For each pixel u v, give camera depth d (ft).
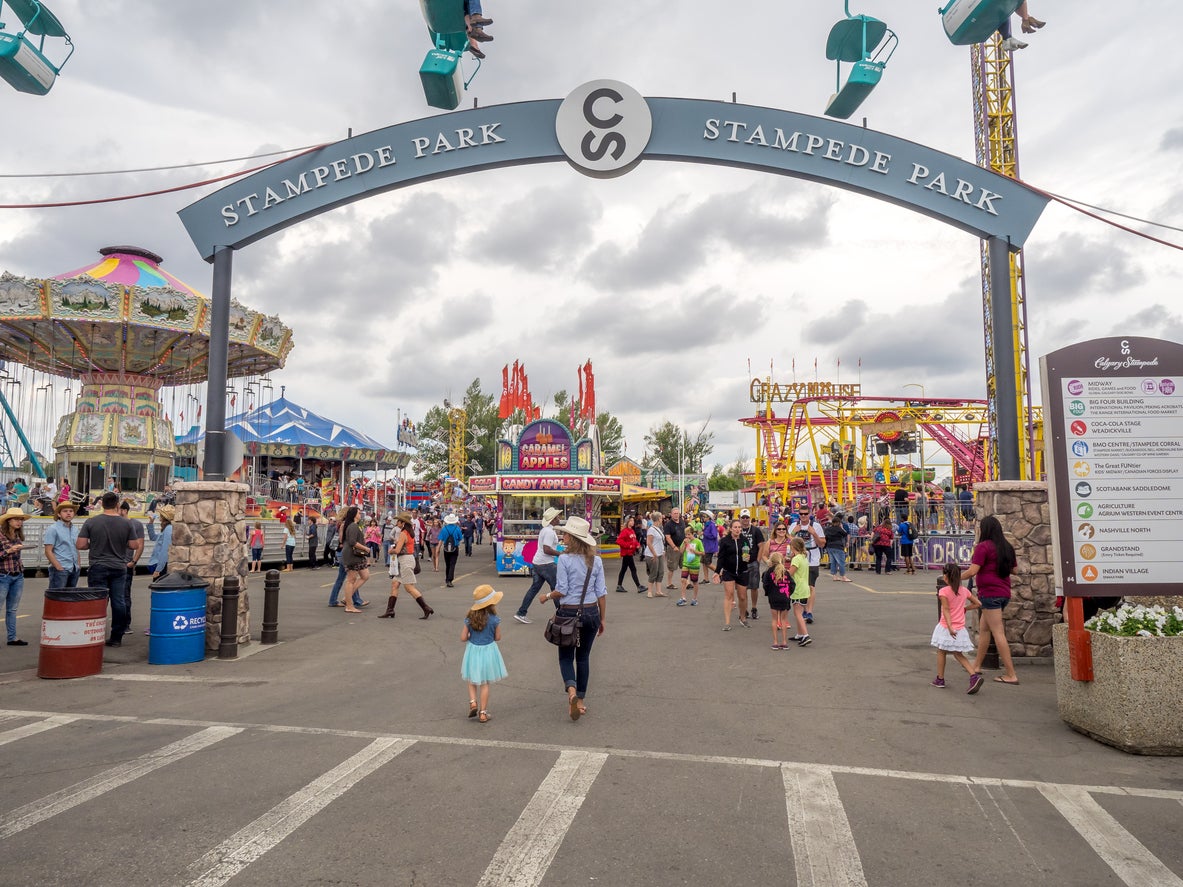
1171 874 12.77
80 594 27.84
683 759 18.67
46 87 27.84
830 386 160.04
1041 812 15.46
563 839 13.92
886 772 17.83
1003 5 26.71
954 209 33.12
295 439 145.69
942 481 171.22
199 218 34.88
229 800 15.74
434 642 35.58
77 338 93.30
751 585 42.09
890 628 39.68
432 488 180.96
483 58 28.12
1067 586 21.57
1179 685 19.19
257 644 34.73
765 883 12.28
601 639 36.68
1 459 102.83
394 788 16.52
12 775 17.22
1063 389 22.48
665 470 203.10
